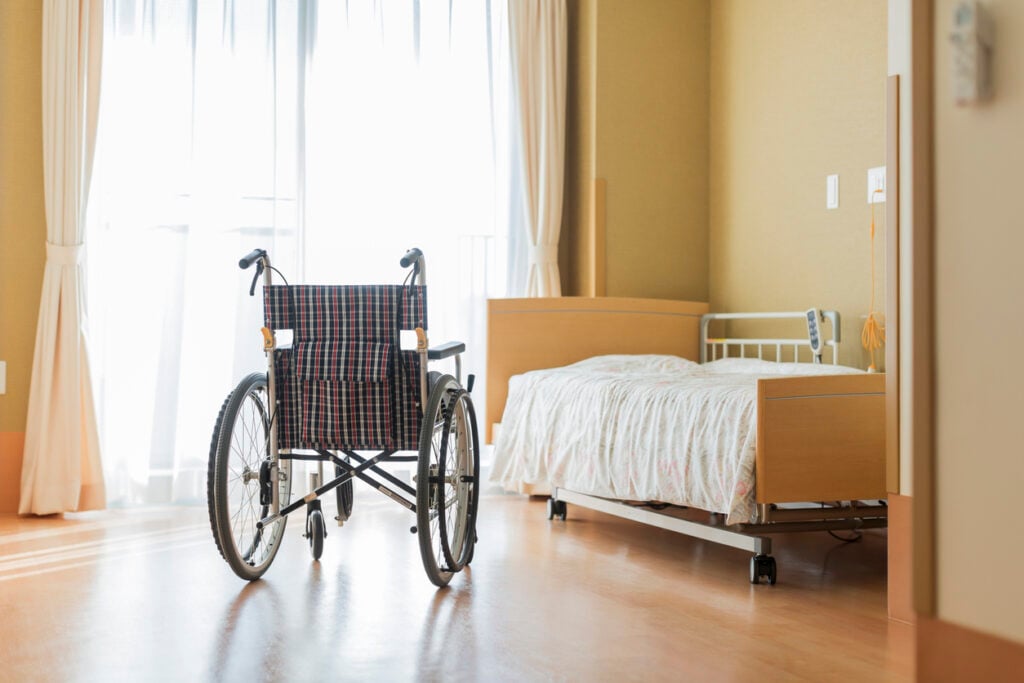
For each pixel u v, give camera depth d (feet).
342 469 9.57
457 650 6.85
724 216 15.61
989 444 2.96
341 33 14.53
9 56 12.96
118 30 13.42
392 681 6.19
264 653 6.76
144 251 13.47
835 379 9.04
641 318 15.12
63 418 12.61
